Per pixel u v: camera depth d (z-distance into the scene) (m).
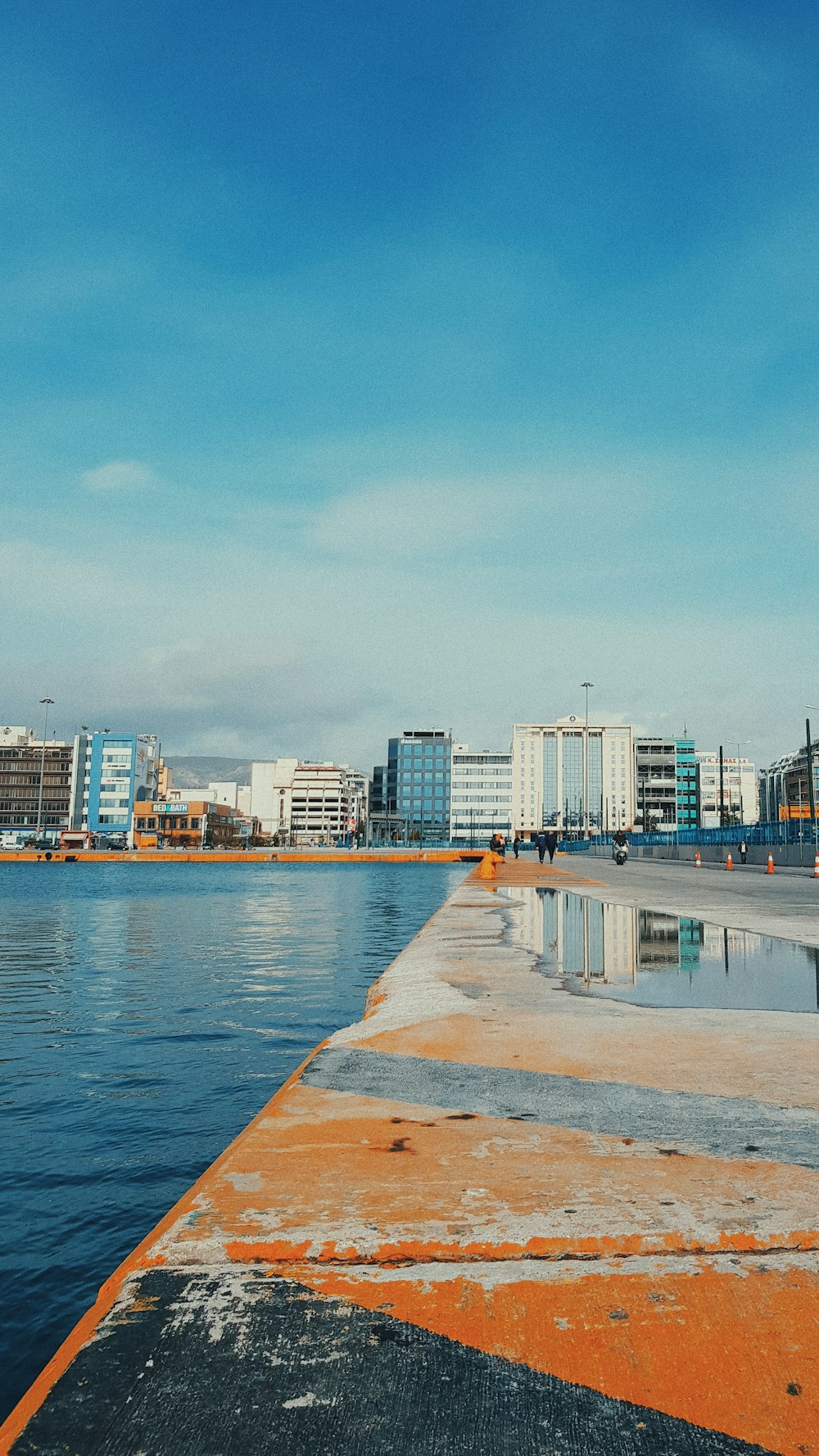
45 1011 14.14
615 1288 2.01
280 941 26.39
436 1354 1.74
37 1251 5.38
